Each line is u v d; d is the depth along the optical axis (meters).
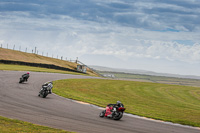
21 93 34.88
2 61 100.94
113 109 24.27
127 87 86.00
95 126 19.56
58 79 73.62
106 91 65.88
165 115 33.56
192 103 66.19
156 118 28.64
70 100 36.09
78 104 32.72
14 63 106.19
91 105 33.91
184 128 24.23
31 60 144.50
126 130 19.56
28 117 19.78
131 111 32.97
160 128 22.39
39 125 17.12
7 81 48.28
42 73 85.94
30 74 73.38
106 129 18.94
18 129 15.27
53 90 47.28
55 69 129.50
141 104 48.22
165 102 58.97
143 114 31.27
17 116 19.61
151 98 64.19
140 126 22.20
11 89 37.81
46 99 32.69
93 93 57.12
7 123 16.47
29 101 28.47
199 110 50.06
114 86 83.44
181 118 32.38
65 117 21.72
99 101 43.22
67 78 83.31
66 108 27.17
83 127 18.62
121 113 24.20
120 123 22.53
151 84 114.75
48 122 18.89
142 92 76.69
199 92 103.44
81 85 70.12
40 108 24.69
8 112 20.67
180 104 58.81
